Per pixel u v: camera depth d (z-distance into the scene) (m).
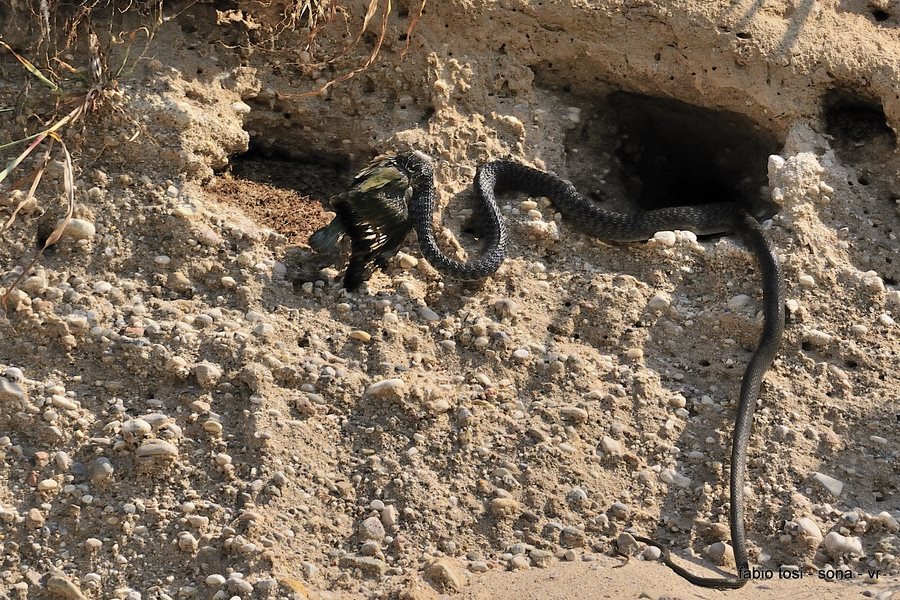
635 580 8.42
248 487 8.85
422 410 9.45
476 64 12.05
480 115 11.89
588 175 12.26
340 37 11.83
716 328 10.49
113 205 10.44
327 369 9.59
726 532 9.09
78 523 8.66
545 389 9.87
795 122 11.98
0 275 9.92
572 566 8.70
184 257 10.27
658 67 12.10
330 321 10.09
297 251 10.62
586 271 10.97
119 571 8.45
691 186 12.86
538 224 11.01
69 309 9.73
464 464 9.27
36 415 9.09
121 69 10.65
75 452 8.98
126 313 9.83
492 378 9.91
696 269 10.93
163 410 9.27
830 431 9.88
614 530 9.07
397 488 9.02
